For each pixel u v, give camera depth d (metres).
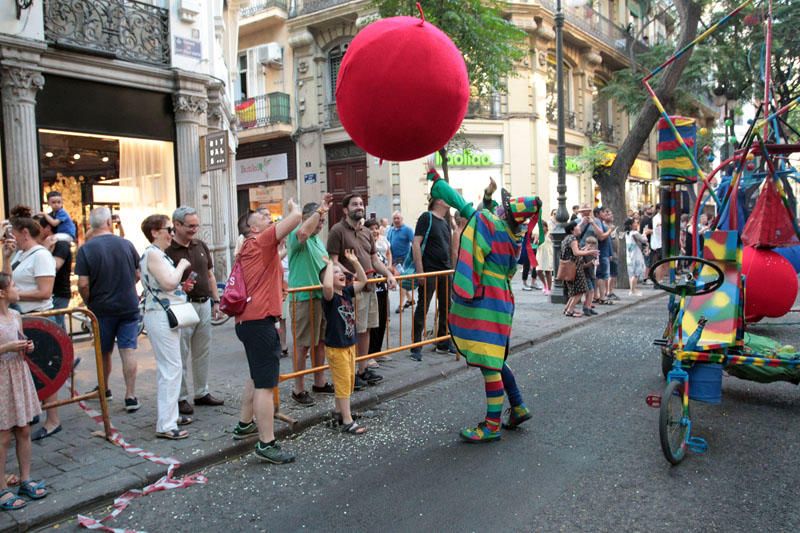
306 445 4.77
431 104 3.61
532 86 20.91
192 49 10.91
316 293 5.72
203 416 5.32
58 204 7.48
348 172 21.52
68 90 9.31
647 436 4.67
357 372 6.24
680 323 4.61
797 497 3.60
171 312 4.75
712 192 5.95
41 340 4.26
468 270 4.62
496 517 3.45
